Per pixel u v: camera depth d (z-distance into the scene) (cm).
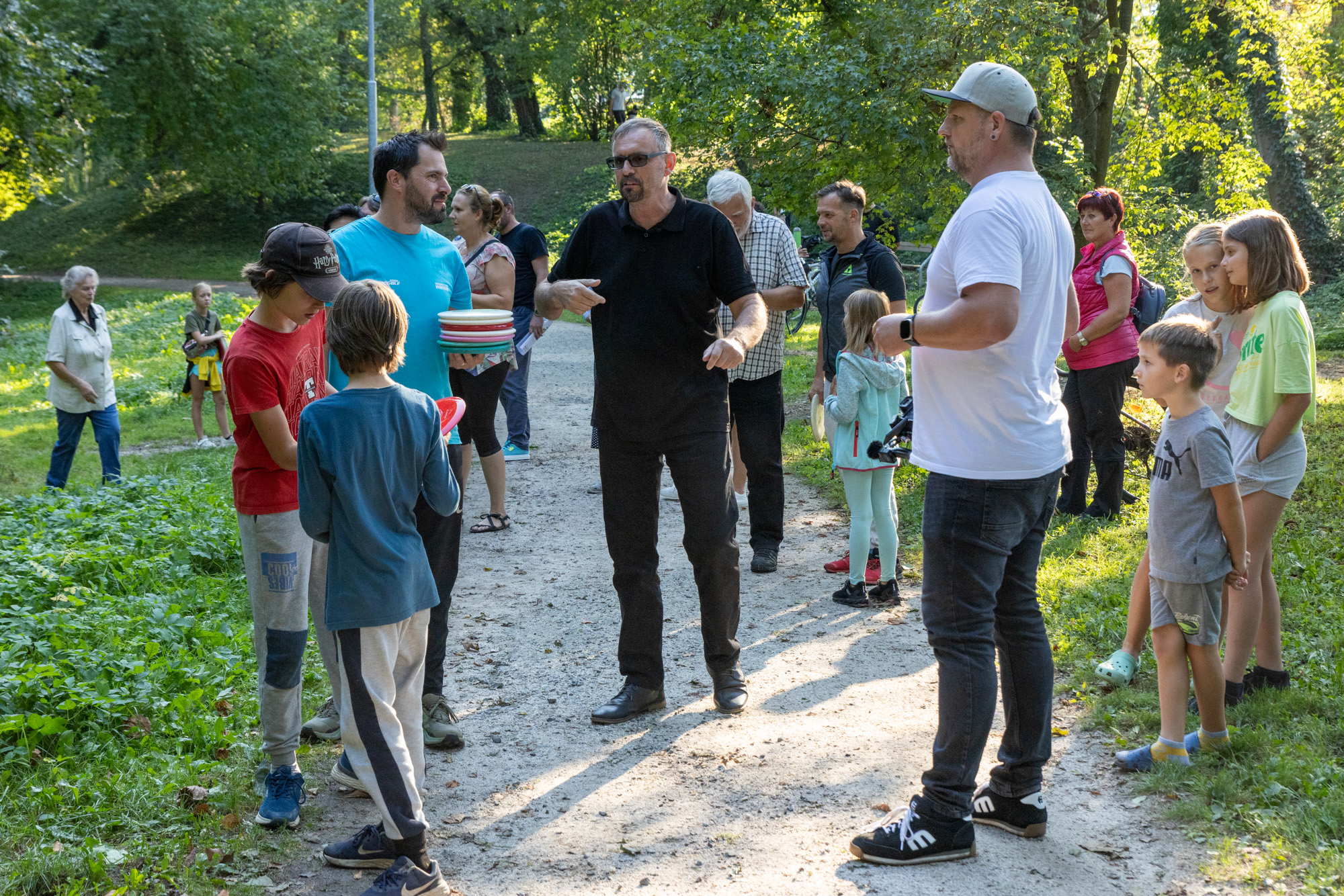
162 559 582
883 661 455
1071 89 1273
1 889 280
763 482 589
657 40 1333
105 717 378
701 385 380
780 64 1154
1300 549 559
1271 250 368
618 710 398
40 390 1480
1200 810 312
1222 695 341
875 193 1174
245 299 2528
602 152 4381
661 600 405
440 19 4775
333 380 357
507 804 338
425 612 300
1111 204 623
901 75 1054
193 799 328
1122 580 522
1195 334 330
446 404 331
